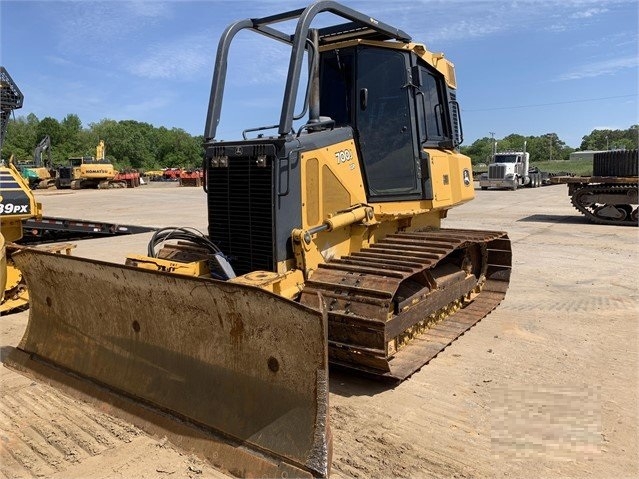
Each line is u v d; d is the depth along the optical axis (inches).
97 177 1577.3
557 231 546.6
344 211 195.5
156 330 154.5
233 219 186.4
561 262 382.3
